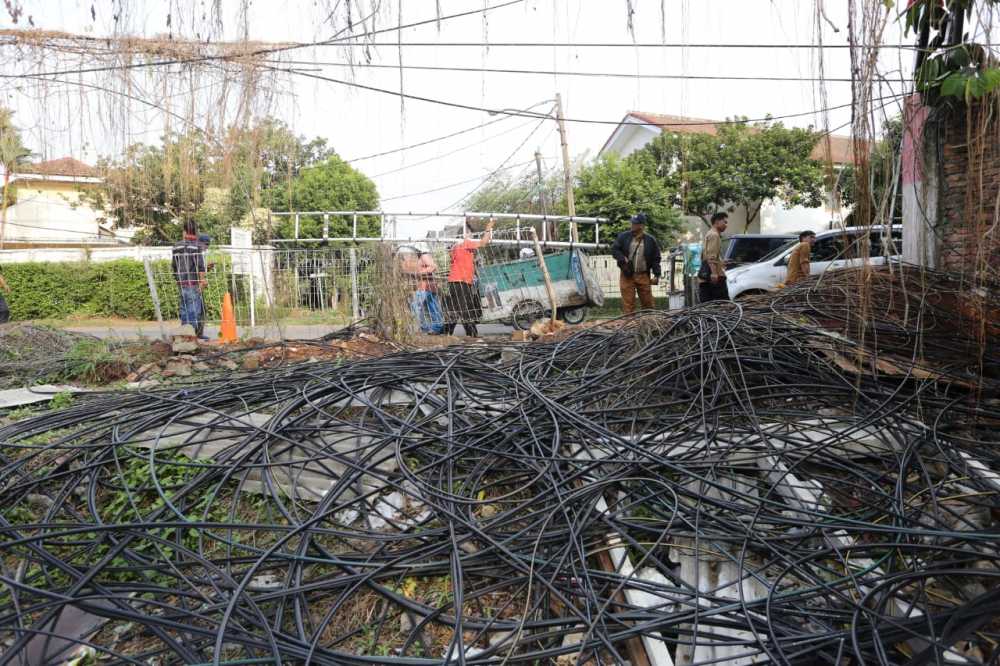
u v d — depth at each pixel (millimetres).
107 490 3557
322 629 2566
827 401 3729
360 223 16453
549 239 15023
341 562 2846
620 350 4793
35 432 4133
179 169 5434
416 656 2549
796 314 4609
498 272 10508
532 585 2750
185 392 4496
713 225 9328
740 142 16922
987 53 2615
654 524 3004
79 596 2740
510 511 3100
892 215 2648
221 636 2365
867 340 4109
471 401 4090
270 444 3668
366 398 4082
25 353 7148
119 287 13180
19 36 5016
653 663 2363
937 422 3359
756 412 3678
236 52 4797
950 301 4105
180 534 3100
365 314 8297
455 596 2584
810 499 3072
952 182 4238
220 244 8398
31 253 13930
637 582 2660
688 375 4113
